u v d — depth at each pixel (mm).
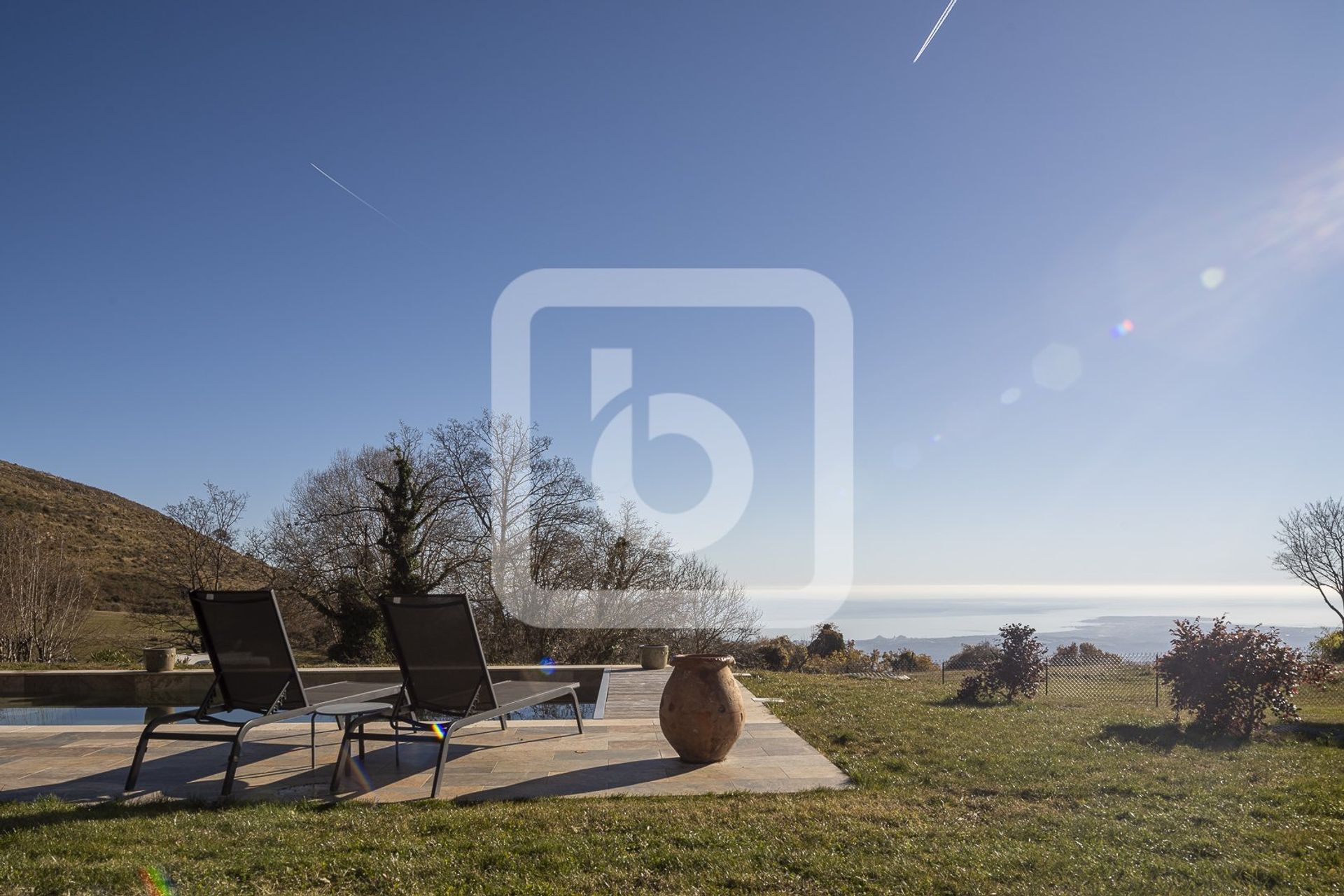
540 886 4066
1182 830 5078
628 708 10398
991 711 10500
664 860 4445
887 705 10875
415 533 26109
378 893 3984
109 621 31422
